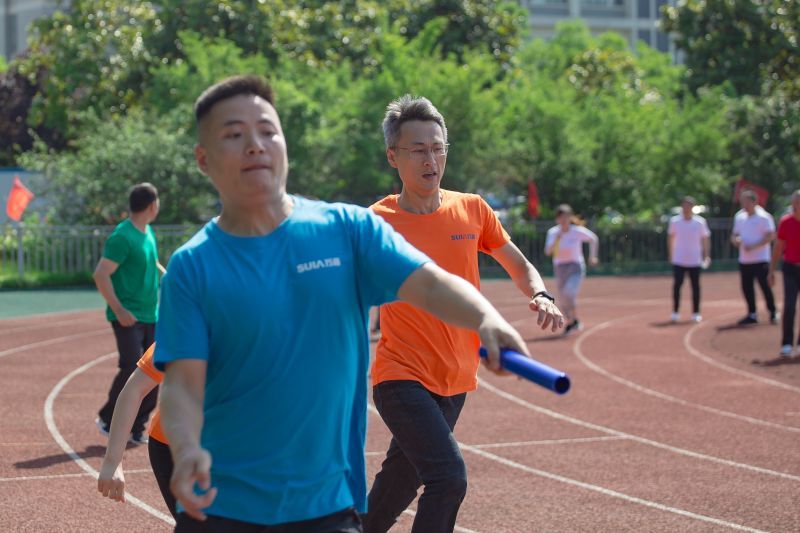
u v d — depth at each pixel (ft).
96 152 107.96
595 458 29.94
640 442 32.17
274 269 10.52
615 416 36.52
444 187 126.11
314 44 139.44
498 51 160.25
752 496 25.67
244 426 10.56
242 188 10.46
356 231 10.97
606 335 63.36
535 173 132.87
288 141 116.37
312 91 124.16
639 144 135.13
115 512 24.27
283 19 137.49
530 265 18.99
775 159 145.38
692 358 52.19
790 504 24.93
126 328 31.60
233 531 10.59
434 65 128.26
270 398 10.48
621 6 286.46
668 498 25.49
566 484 26.89
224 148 10.45
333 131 119.14
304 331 10.50
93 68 136.87
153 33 133.90
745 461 29.58
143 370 14.62
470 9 159.94
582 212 135.03
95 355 54.70
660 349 56.03
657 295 96.84
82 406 38.65
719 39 167.02
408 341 17.58
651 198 137.49
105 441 32.17
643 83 171.94
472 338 18.10
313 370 10.53
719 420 35.81
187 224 108.47
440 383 17.63
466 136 125.80
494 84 138.51
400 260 10.69
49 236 100.89
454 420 18.11
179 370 10.31
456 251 18.39
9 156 161.58
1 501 25.18
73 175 107.45
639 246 135.95
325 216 10.95
